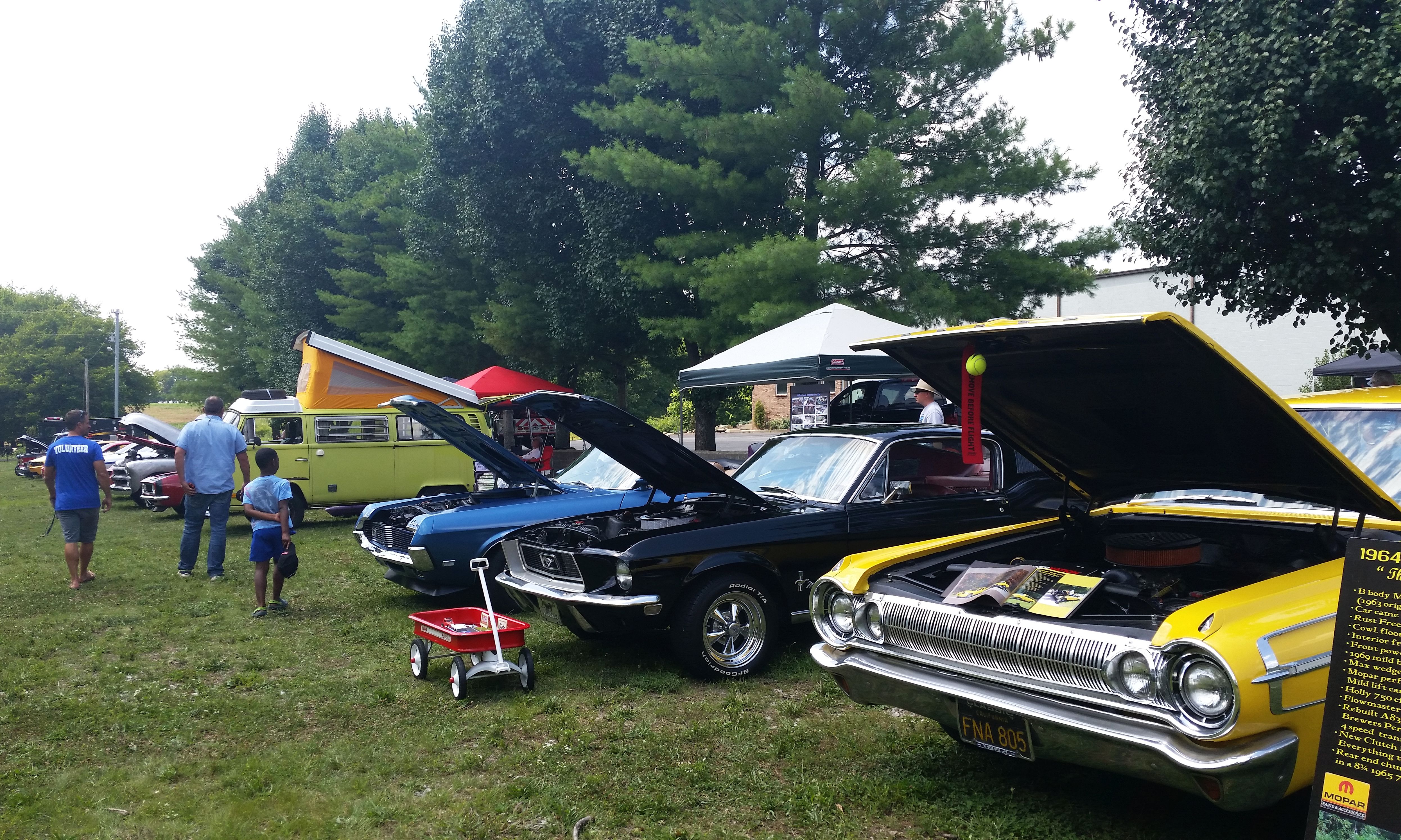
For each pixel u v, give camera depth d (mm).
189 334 47125
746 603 5863
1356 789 2516
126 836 3785
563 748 4645
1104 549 4566
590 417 6016
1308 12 9992
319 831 3795
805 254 15359
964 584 3812
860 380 12367
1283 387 25750
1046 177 16250
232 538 13664
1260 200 10617
